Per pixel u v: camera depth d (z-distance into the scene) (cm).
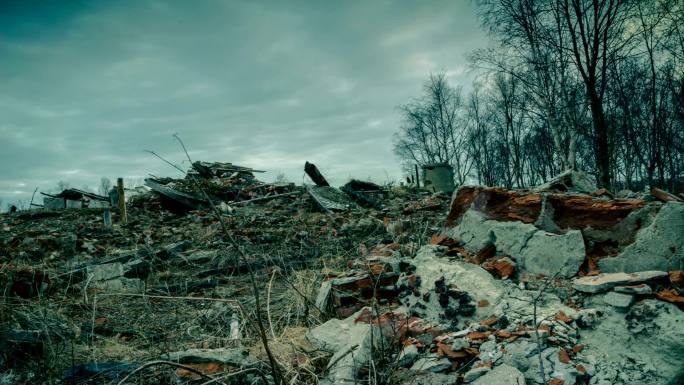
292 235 820
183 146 168
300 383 232
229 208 1237
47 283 433
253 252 656
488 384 189
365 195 1465
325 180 1620
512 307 262
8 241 813
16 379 237
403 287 331
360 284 339
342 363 240
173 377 226
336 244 695
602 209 290
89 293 447
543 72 1377
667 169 1841
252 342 297
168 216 1211
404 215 984
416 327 272
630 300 221
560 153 1333
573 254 283
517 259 315
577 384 189
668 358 189
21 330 282
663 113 1634
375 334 264
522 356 208
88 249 759
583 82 1321
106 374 234
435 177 2112
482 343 231
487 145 3375
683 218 250
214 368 236
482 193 367
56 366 252
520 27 1362
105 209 1054
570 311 243
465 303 277
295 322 341
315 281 423
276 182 1758
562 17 1302
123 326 353
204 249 731
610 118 1716
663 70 1483
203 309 386
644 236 262
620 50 1227
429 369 217
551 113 1374
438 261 335
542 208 321
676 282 226
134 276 564
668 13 1149
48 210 1409
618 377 189
